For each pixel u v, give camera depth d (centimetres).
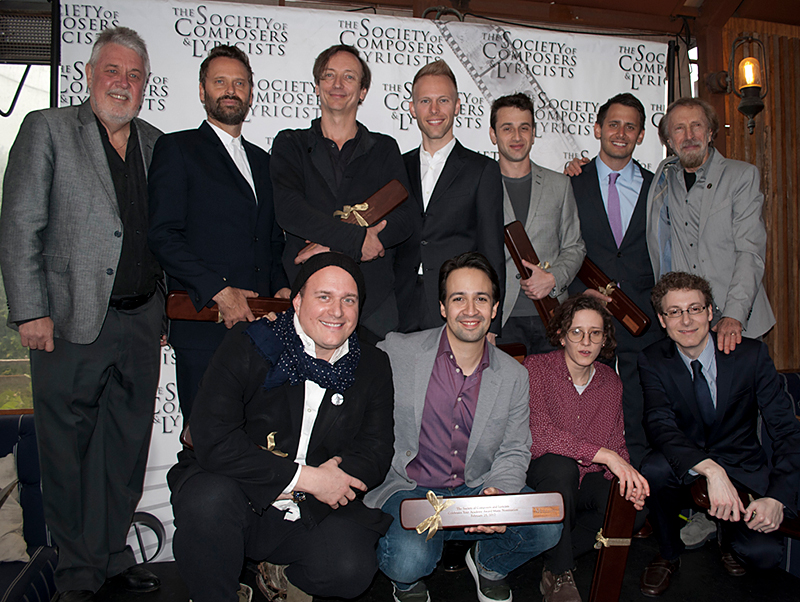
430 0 301
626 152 262
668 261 261
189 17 263
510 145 242
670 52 307
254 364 157
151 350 212
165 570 222
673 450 201
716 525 240
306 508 159
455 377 187
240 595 181
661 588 203
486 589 191
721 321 228
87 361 197
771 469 206
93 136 197
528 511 163
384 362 175
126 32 202
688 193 256
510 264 244
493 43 288
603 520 197
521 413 190
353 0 303
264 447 162
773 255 331
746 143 324
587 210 265
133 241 204
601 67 296
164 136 207
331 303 151
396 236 199
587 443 193
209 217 204
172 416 259
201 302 189
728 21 327
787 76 333
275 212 200
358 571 161
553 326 213
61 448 197
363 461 163
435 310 214
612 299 244
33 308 184
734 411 211
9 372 277
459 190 217
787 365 332
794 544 218
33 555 203
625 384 261
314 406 164
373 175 211
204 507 151
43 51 278
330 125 215
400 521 168
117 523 211
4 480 209
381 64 280
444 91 222
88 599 195
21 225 185
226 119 213
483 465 189
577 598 185
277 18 271
